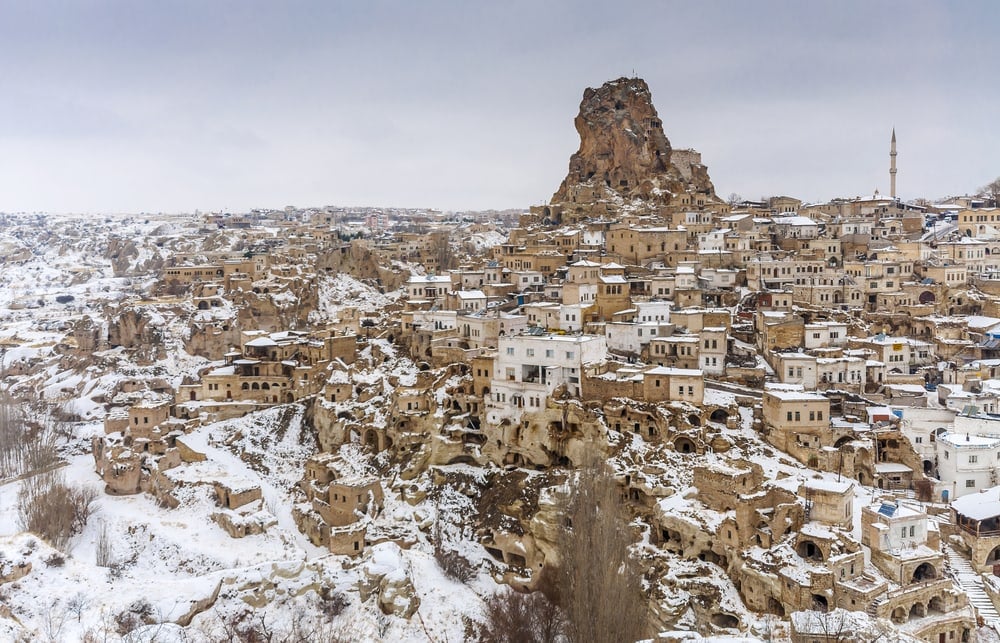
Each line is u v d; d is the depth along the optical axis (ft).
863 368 483.51
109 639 333.42
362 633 366.22
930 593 314.35
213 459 570.05
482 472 508.12
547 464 491.72
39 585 382.22
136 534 472.44
